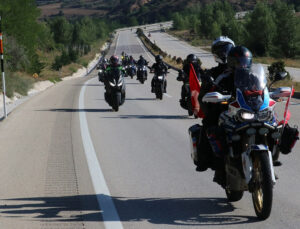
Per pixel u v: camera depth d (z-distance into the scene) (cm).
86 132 1552
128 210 770
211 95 703
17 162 1123
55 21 18338
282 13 13238
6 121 1802
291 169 1033
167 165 1087
